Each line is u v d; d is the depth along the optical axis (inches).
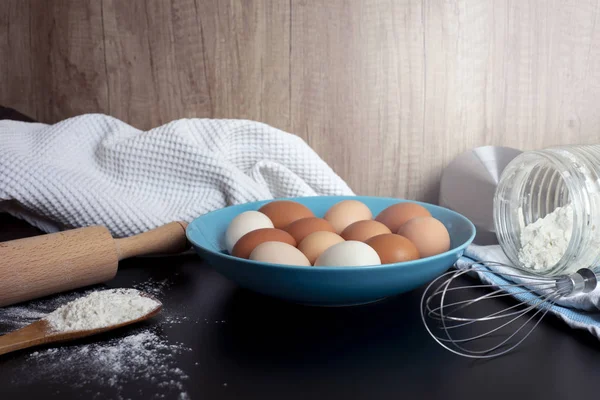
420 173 41.0
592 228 25.2
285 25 38.8
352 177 41.0
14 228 36.0
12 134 36.4
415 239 25.7
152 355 20.5
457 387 18.4
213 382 18.7
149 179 35.4
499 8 38.8
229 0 38.6
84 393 18.1
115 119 37.8
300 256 23.8
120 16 39.7
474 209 36.9
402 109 39.9
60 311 23.1
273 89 39.8
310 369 19.5
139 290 27.0
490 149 38.1
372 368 19.6
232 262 21.9
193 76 39.9
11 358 20.4
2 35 41.4
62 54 41.0
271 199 32.9
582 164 26.4
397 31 38.8
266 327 23.0
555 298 24.0
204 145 35.8
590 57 39.8
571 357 20.5
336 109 39.9
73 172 34.8
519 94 40.1
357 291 21.9
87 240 26.3
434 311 24.4
